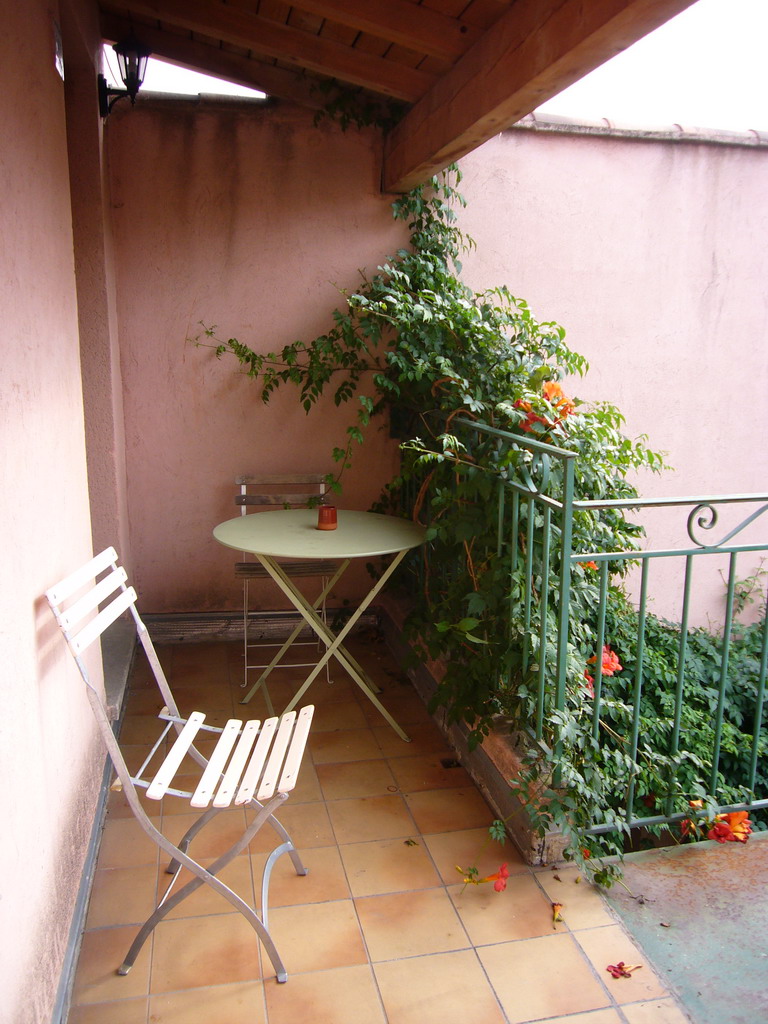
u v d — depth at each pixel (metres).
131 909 2.31
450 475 3.49
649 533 5.20
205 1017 1.94
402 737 3.34
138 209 3.99
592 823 2.60
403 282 4.14
